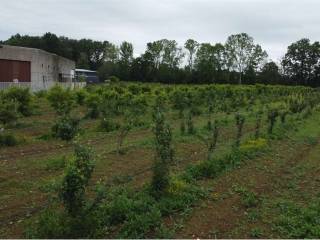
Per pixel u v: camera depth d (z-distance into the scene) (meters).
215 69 99.44
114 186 10.27
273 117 19.91
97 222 7.47
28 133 18.89
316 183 11.63
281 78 110.56
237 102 35.03
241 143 16.53
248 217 8.73
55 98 25.05
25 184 10.49
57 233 7.04
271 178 11.94
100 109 24.80
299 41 116.50
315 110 35.88
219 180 11.35
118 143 16.08
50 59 57.38
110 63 104.00
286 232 8.02
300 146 17.69
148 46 107.25
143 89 39.47
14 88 24.48
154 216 8.06
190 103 30.28
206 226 8.20
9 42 108.62
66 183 7.08
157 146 9.70
